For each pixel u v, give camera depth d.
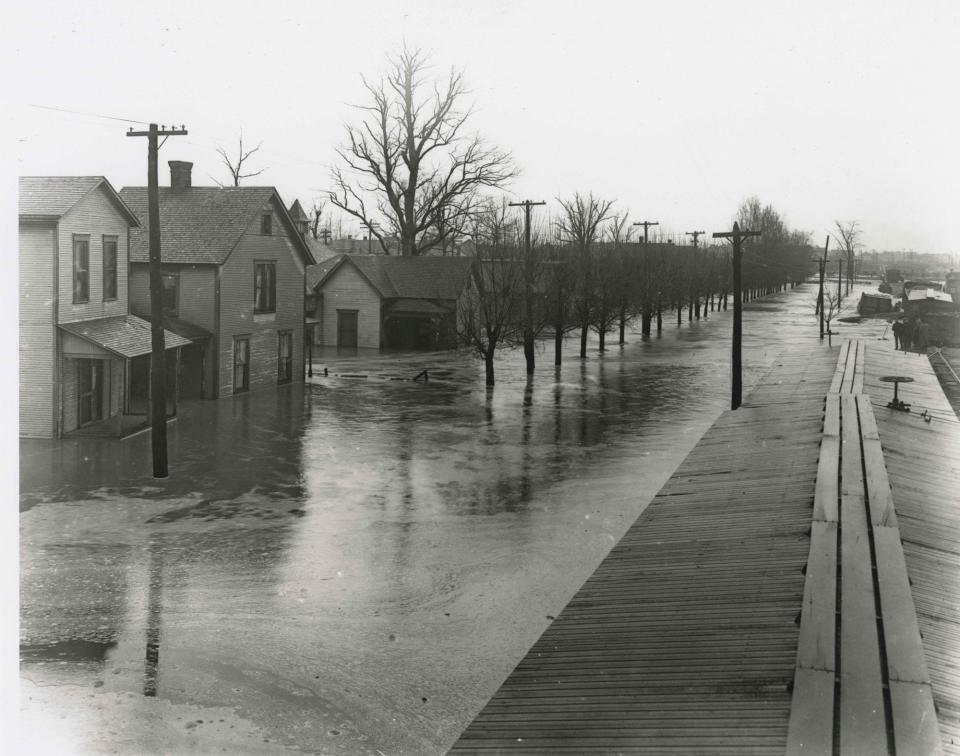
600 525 20.72
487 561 18.11
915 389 29.84
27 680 12.61
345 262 62.72
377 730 11.43
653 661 9.16
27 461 26.33
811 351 45.00
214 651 13.70
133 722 11.48
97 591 16.14
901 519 13.74
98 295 31.38
